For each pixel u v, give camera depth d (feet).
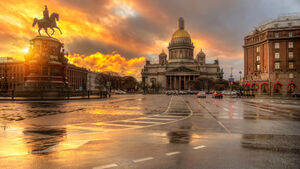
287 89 249.55
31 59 161.58
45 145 30.09
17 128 43.09
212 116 63.21
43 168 21.45
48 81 158.40
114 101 142.61
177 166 22.22
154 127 44.52
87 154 26.07
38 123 49.39
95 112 72.90
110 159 24.30
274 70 256.11
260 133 38.93
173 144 30.91
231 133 38.81
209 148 28.91
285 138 35.01
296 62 249.14
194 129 42.50
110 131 40.16
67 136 35.83
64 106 97.40
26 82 158.30
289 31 253.65
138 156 25.41
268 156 25.61
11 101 127.75
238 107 96.63
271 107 98.02
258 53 285.43
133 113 70.38
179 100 159.63
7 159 24.09
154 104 114.42
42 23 163.84
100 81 431.84
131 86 477.77
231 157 25.17
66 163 22.91
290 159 24.58
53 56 165.07
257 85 272.10
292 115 66.80
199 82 472.03
